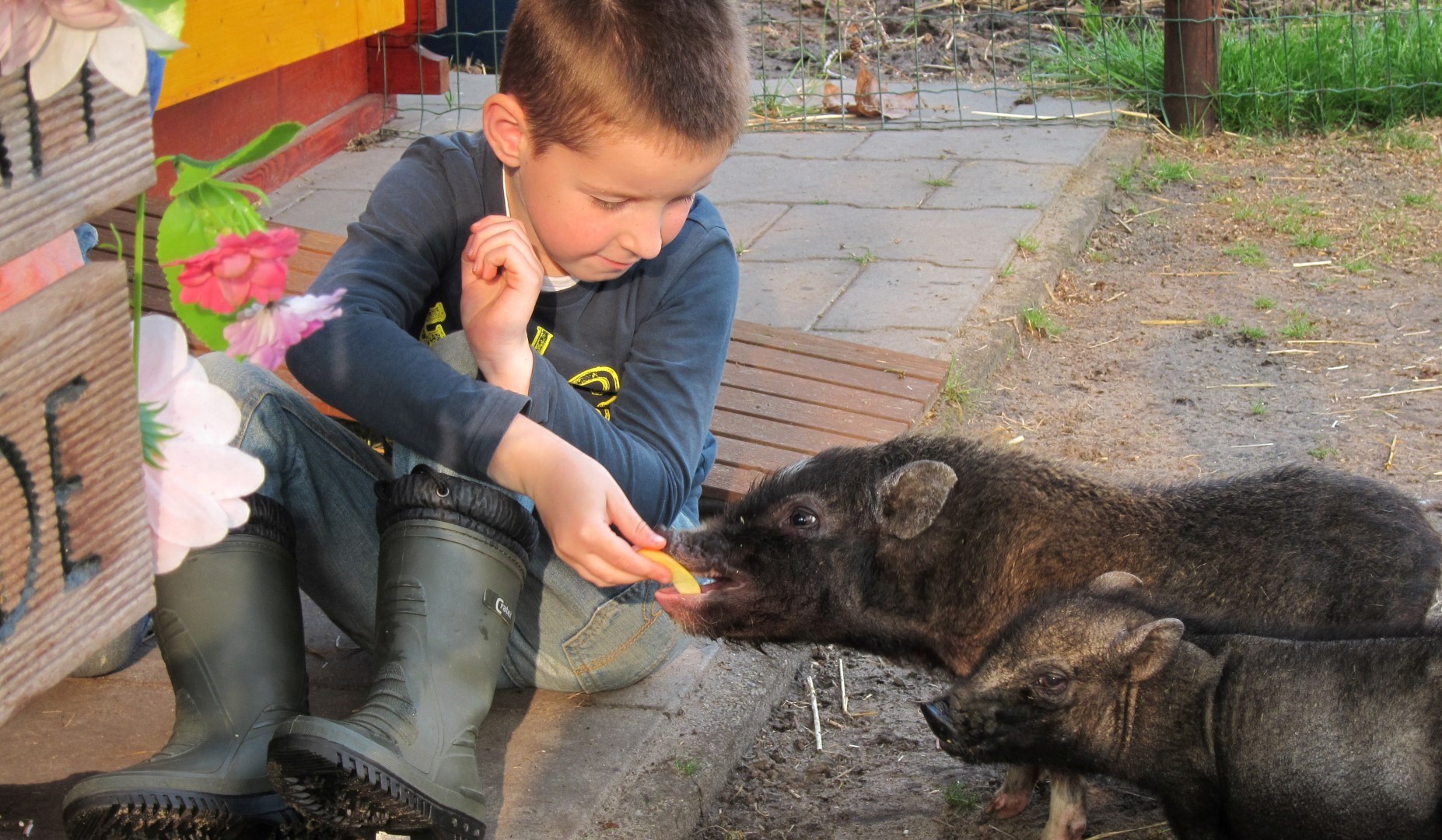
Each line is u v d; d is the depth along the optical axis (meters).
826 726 1.97
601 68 1.52
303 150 3.92
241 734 1.48
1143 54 4.64
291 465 1.66
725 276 1.83
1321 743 1.62
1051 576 1.87
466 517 1.54
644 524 1.56
